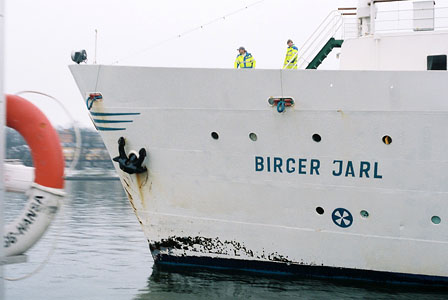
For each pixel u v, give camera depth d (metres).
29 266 11.48
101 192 34.19
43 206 6.30
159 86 9.62
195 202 10.12
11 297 9.07
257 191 9.64
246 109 9.27
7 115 6.20
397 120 8.63
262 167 9.48
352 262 9.41
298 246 9.66
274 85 8.99
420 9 10.16
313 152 9.16
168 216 10.43
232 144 9.55
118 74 9.83
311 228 9.50
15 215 19.42
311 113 8.96
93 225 18.02
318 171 9.20
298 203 9.46
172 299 8.89
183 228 10.37
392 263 9.21
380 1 10.28
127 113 10.02
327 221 9.38
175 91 9.57
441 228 8.84
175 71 9.44
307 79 8.82
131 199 10.69
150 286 9.68
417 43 10.03
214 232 10.16
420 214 8.89
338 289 9.30
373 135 8.80
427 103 8.46
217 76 9.24
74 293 9.30
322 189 9.25
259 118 9.24
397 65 10.16
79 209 23.25
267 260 9.92
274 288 9.38
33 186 6.28
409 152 8.72
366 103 8.68
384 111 8.65
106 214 21.38
